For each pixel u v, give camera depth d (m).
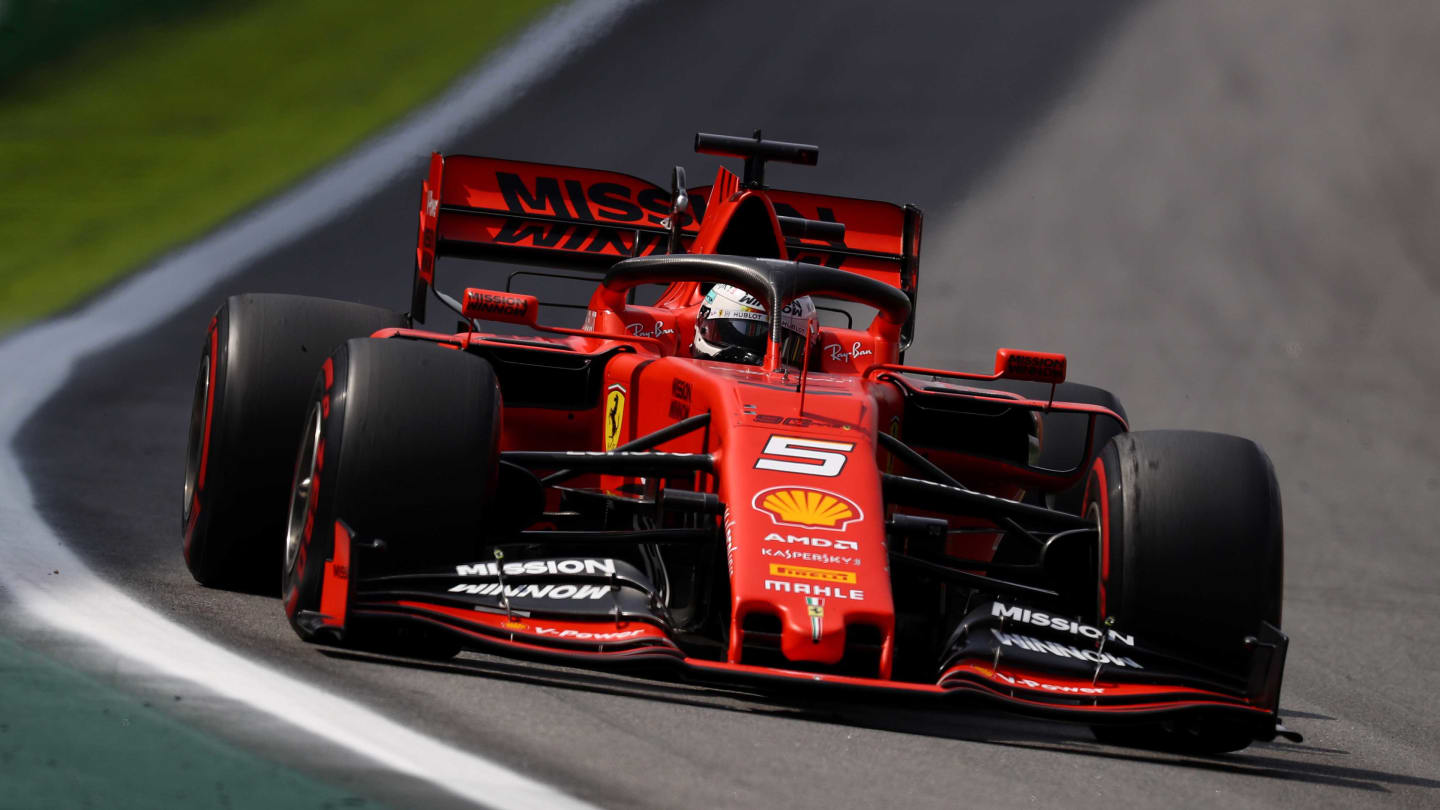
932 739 16.19
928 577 18.22
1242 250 75.88
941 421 21.84
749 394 18.25
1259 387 59.31
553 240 27.73
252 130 88.62
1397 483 47.16
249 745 12.64
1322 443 52.28
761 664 16.64
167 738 12.65
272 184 79.88
